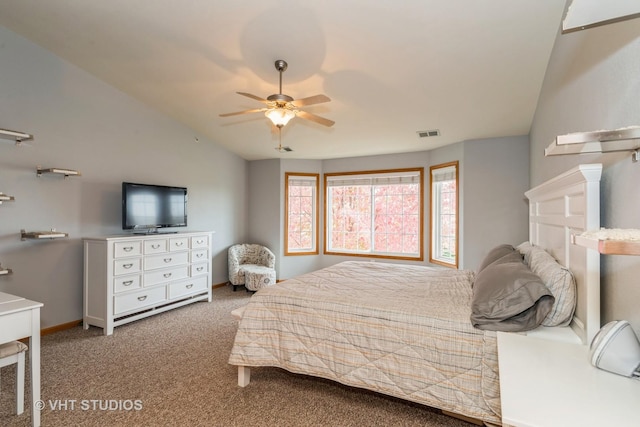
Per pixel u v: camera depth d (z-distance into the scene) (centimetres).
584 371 118
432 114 387
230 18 262
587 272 146
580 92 181
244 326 235
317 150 546
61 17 283
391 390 191
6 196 285
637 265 119
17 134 291
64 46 325
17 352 195
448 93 339
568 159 215
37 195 328
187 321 378
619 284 133
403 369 188
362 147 518
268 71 328
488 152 438
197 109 437
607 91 143
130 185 382
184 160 486
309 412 207
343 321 209
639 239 77
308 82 340
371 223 566
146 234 402
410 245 536
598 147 121
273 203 592
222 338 328
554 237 216
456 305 206
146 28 286
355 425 194
